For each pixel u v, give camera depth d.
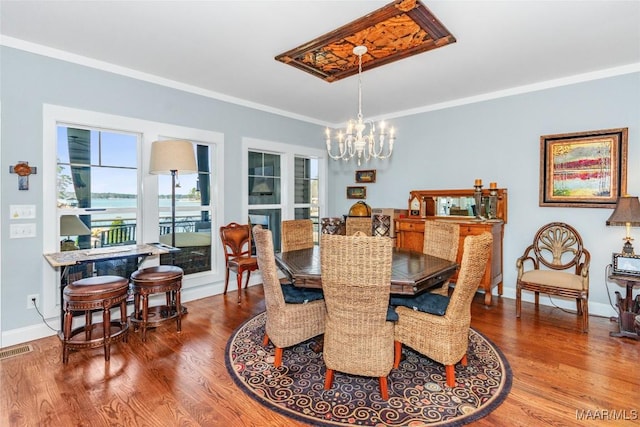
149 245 3.30
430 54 2.96
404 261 2.72
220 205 4.18
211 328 3.11
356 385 2.19
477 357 2.54
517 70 3.35
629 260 2.95
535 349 2.67
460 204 4.31
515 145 3.95
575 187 3.55
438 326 2.17
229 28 2.52
